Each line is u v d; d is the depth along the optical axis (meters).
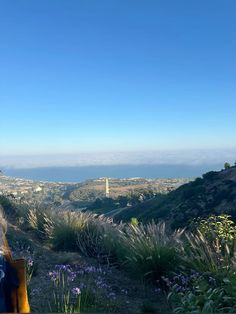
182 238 8.95
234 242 7.70
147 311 6.05
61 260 9.20
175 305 5.74
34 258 8.95
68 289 6.45
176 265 7.68
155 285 7.85
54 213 13.58
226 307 5.09
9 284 2.57
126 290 7.43
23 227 13.51
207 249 7.22
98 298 6.30
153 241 8.30
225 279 5.78
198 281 6.24
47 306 5.65
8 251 2.66
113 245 9.87
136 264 8.05
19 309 2.55
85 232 11.04
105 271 8.55
